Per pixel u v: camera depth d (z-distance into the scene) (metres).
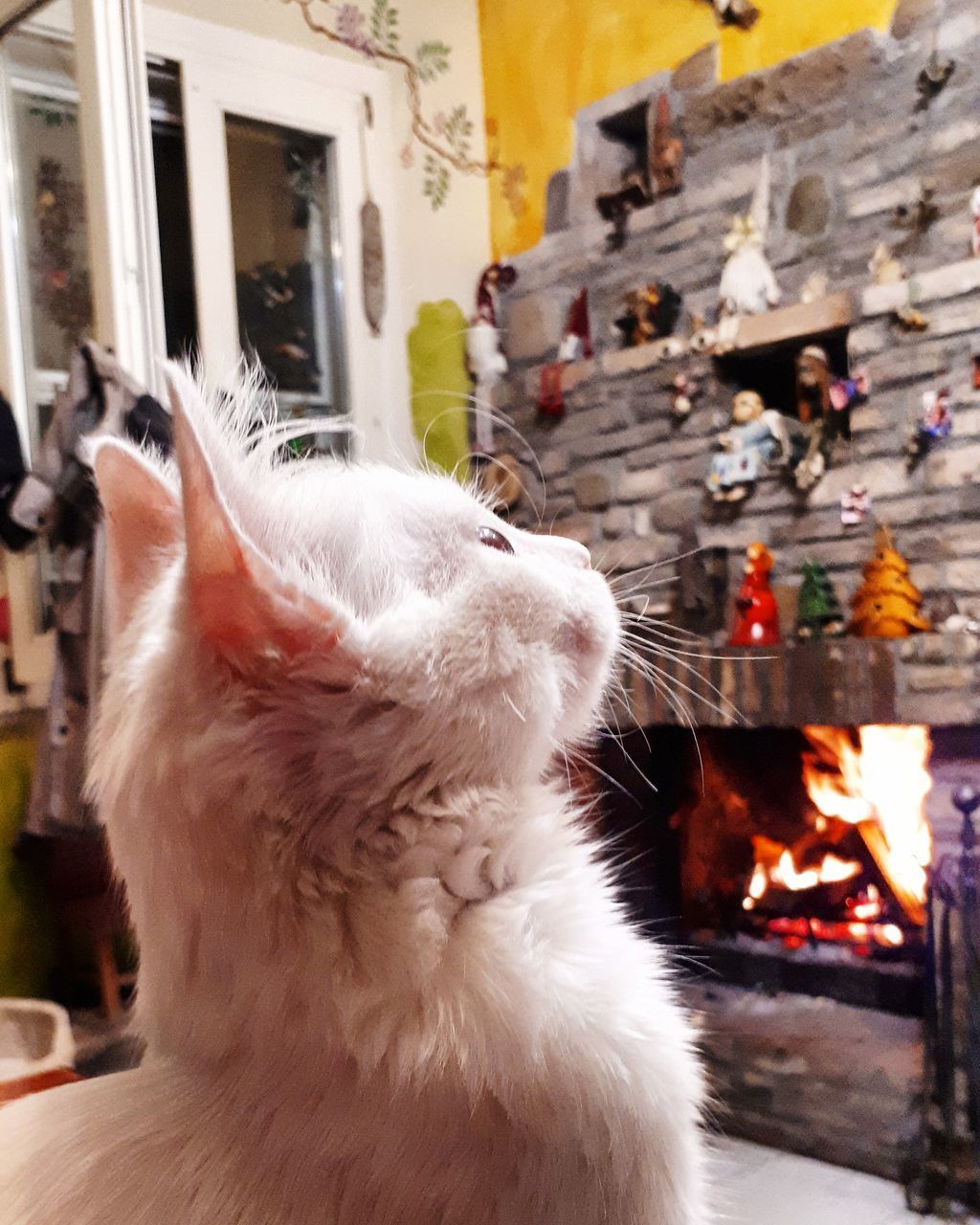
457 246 2.41
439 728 0.52
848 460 1.85
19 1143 0.52
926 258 1.75
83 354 1.36
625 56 2.16
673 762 2.15
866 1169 1.71
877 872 1.95
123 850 0.54
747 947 2.02
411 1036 0.48
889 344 1.78
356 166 2.21
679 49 2.07
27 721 1.72
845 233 1.85
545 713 0.58
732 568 2.00
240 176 2.06
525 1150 0.49
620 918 0.65
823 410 1.87
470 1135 0.48
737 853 2.12
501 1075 0.48
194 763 0.49
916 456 1.76
